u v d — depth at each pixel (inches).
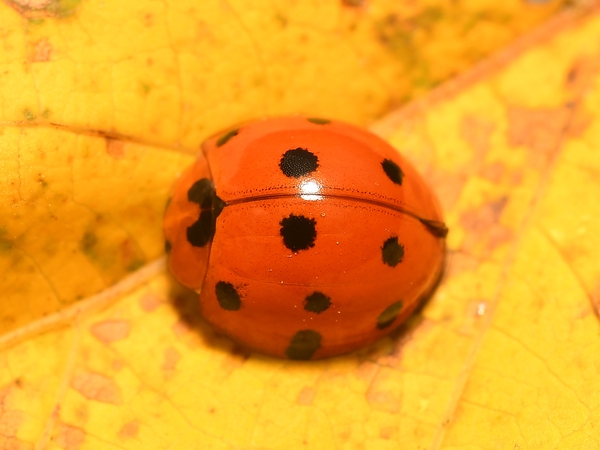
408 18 2.6
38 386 2.4
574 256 2.5
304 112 2.6
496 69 2.6
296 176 2.3
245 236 2.3
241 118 2.5
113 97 2.4
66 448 2.4
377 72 2.6
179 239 2.4
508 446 2.4
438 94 2.6
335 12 2.5
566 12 2.6
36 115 2.4
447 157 2.6
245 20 2.5
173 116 2.5
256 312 2.4
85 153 2.4
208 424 2.4
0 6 2.4
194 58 2.5
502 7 2.6
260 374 2.5
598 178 2.5
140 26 2.4
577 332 2.4
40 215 2.4
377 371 2.5
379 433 2.4
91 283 2.5
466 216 2.5
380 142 2.4
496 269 2.5
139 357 2.5
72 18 2.4
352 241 2.3
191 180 2.4
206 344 2.5
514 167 2.5
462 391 2.4
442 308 2.5
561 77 2.6
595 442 2.4
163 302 2.5
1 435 2.4
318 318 2.4
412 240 2.4
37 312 2.5
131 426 2.4
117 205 2.5
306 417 2.4
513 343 2.4
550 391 2.4
